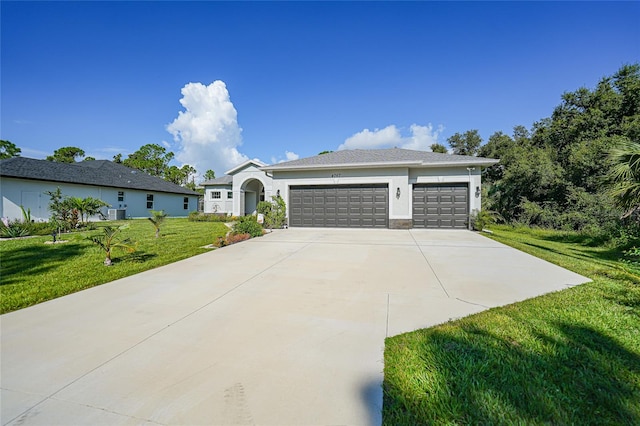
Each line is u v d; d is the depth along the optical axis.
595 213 12.41
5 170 17.27
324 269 5.94
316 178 14.78
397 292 4.44
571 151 17.44
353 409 1.90
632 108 18.52
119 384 2.21
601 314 3.39
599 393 2.01
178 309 3.83
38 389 2.15
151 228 15.56
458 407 1.90
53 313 3.72
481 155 31.11
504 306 3.75
